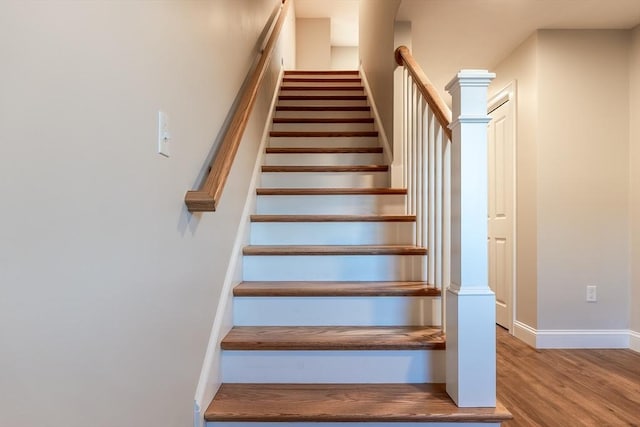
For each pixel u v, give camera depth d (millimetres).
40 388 598
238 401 1422
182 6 1191
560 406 1931
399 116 2682
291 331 1691
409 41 2688
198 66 1346
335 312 1781
